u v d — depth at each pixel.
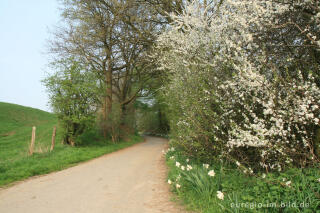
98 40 18.73
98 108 18.25
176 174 6.22
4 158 10.89
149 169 8.46
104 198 5.01
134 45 19.95
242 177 4.76
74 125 15.27
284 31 4.96
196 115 6.45
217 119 5.53
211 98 5.84
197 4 7.50
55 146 14.32
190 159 7.46
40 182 6.84
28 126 27.78
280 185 3.55
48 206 4.57
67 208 4.42
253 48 5.11
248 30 5.28
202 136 6.17
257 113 5.01
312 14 4.52
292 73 4.69
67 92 14.45
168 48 10.21
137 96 28.25
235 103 5.19
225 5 6.12
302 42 4.83
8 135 21.70
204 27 6.75
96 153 13.60
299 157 4.31
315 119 3.61
